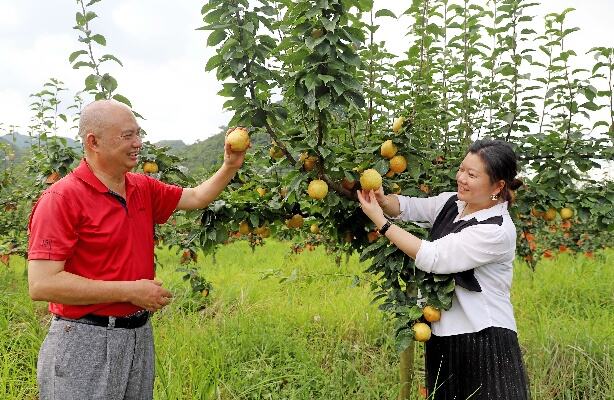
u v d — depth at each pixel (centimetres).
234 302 582
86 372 211
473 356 247
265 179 337
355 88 247
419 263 248
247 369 377
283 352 420
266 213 326
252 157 357
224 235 322
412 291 291
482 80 406
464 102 401
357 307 516
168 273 763
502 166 239
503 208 255
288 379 373
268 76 266
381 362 404
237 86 265
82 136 212
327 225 350
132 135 215
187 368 360
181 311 505
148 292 213
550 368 393
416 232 285
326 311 513
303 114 281
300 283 607
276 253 1029
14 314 496
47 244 198
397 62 380
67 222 203
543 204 353
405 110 319
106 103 212
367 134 350
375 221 261
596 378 373
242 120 270
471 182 245
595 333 437
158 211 259
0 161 763
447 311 259
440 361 265
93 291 200
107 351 215
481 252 238
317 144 263
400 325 266
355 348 442
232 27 258
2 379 342
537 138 358
